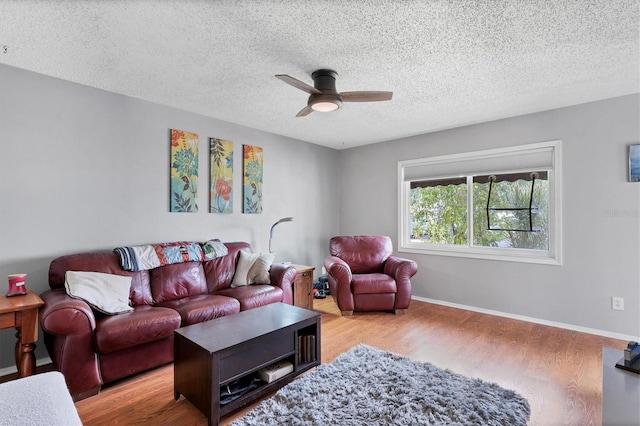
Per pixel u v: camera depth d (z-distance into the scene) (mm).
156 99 3188
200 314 2584
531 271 3555
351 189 5336
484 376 2305
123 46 2180
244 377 2066
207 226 3721
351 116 3682
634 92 2965
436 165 4371
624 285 3023
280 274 3361
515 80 2711
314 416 1797
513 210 3760
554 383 2213
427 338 3039
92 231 2873
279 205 4543
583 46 2172
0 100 2428
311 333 2393
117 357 2188
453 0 1699
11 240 2477
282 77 2115
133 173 3127
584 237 3230
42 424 993
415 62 2398
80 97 2807
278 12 1801
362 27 1949
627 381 1510
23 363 2020
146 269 2869
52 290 2404
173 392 2131
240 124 4031
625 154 3021
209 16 1839
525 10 1784
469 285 4023
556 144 3389
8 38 2072
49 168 2646
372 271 4367
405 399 1956
